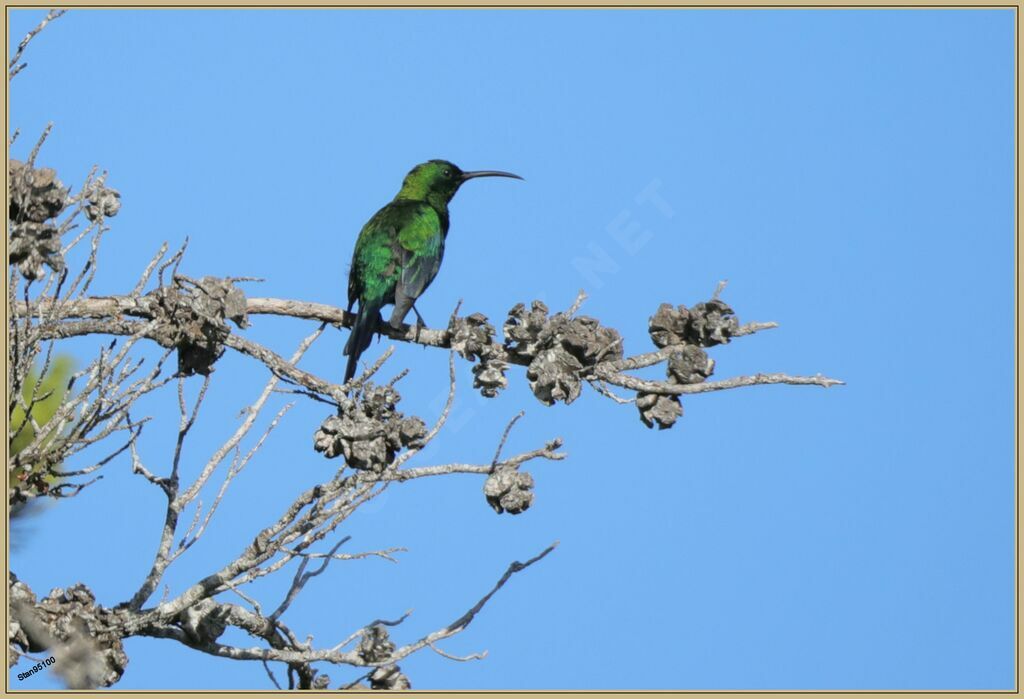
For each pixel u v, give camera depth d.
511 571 13.01
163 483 12.65
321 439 11.75
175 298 12.65
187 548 12.73
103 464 12.20
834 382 12.91
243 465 12.84
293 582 13.48
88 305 12.73
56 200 12.08
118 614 12.73
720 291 13.83
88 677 12.48
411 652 12.80
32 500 12.78
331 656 12.88
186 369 12.91
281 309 14.63
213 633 13.30
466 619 12.92
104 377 11.89
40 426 12.91
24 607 12.50
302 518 12.08
